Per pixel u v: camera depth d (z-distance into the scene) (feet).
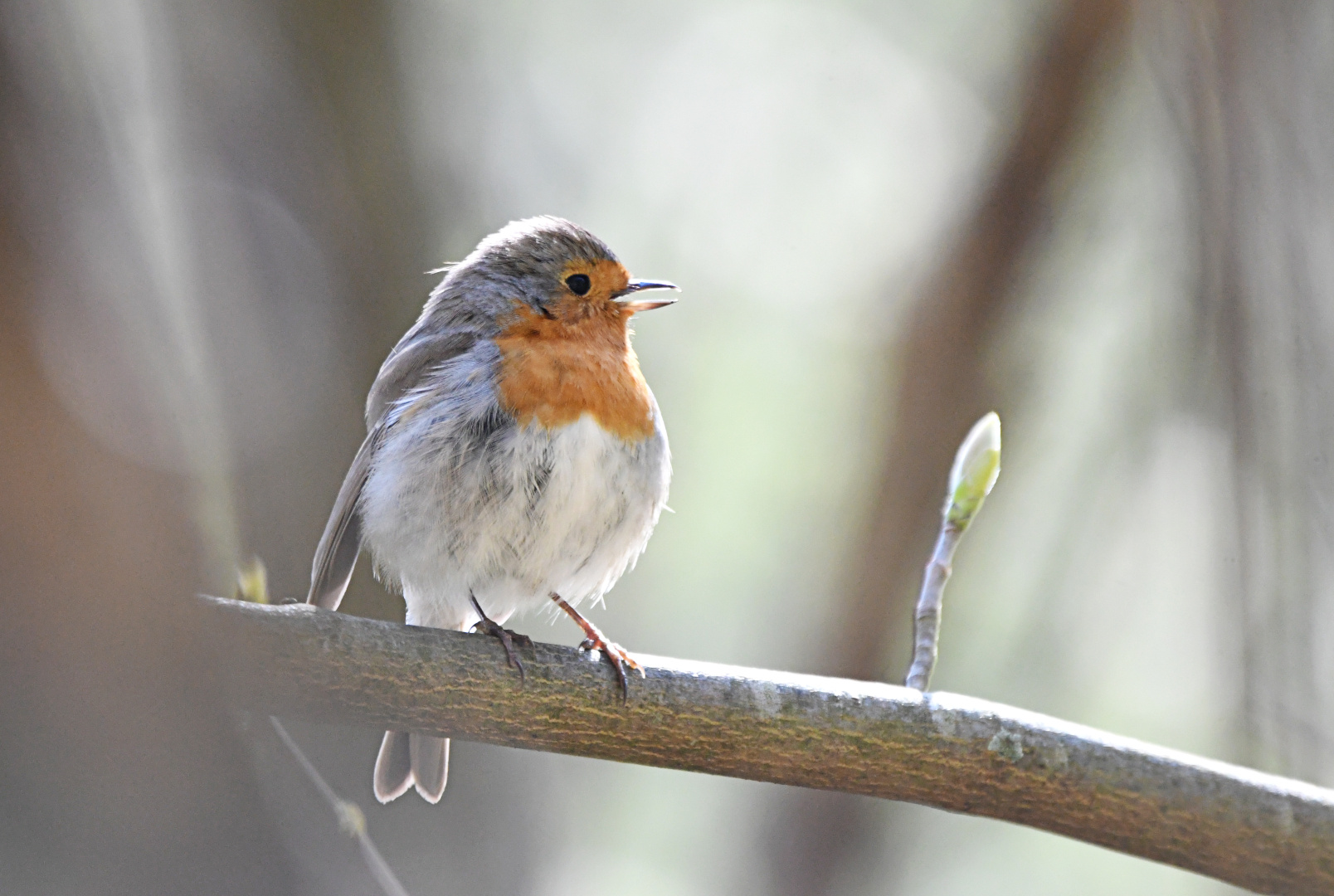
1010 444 46.26
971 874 43.19
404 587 28.68
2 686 15.15
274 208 37.73
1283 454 27.71
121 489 15.72
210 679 16.81
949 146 52.08
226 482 33.30
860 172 52.85
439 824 36.58
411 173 40.42
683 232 52.03
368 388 37.68
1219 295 29.45
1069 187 45.11
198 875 16.31
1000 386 46.11
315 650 19.62
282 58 38.88
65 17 16.31
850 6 53.31
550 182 50.65
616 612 46.50
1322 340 27.94
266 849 17.51
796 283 51.96
